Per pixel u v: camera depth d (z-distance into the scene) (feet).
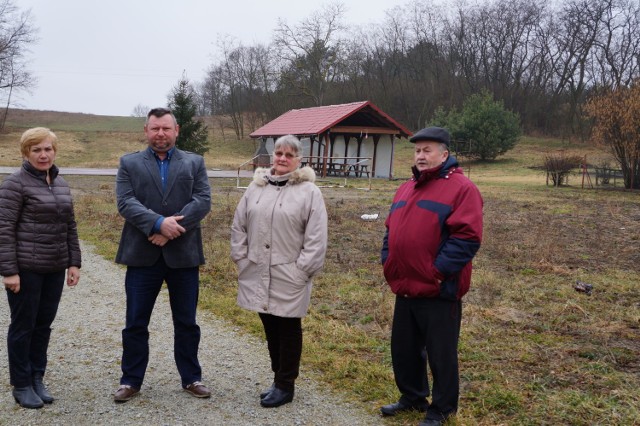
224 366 15.17
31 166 12.48
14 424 11.59
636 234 39.17
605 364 15.02
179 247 12.84
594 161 129.59
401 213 11.81
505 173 114.73
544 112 195.62
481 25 205.57
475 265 28.50
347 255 30.66
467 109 138.41
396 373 12.31
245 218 13.04
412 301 11.80
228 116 224.74
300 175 12.69
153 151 13.01
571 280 25.49
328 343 16.61
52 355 15.62
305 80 186.09
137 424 11.75
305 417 12.24
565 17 187.52
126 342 12.98
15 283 12.05
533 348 16.38
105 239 33.88
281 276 12.45
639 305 21.56
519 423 11.83
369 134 100.07
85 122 248.52
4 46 182.60
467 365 15.08
